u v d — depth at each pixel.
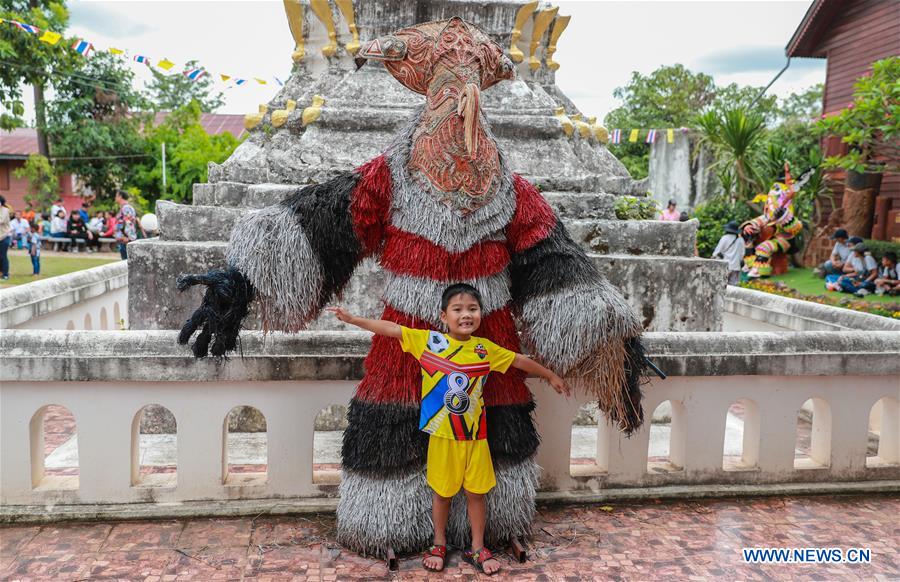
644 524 3.82
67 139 26.28
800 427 5.93
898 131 12.20
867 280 14.15
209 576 3.20
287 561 3.34
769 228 16.98
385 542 3.32
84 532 3.57
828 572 3.39
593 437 5.21
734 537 3.71
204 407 3.73
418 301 3.28
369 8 5.95
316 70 6.54
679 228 5.59
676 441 4.25
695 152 22.41
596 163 6.62
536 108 5.99
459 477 3.25
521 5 6.17
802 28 19.59
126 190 26.72
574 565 3.38
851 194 17.39
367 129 5.70
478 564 3.30
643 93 34.12
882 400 4.51
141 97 27.92
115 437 3.70
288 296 3.21
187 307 4.96
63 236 23.67
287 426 3.79
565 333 3.33
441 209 3.27
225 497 3.79
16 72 21.86
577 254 3.48
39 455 3.81
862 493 4.29
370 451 3.31
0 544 3.44
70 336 3.64
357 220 3.30
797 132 22.06
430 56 3.45
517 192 3.49
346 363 3.70
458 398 3.20
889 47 17.30
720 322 5.49
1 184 31.67
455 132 3.29
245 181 5.52
